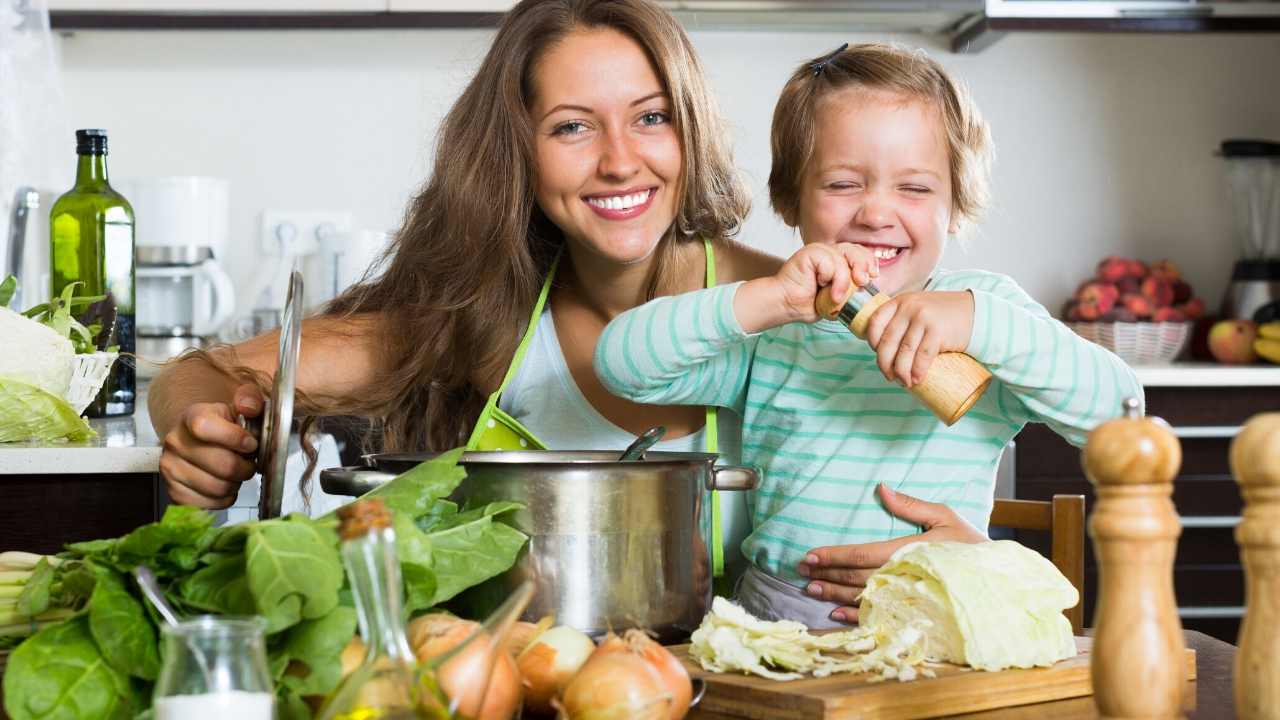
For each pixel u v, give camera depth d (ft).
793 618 4.25
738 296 4.12
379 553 2.14
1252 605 2.27
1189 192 10.80
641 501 3.10
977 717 2.88
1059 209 10.73
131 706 2.53
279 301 10.19
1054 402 4.00
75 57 10.18
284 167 10.35
